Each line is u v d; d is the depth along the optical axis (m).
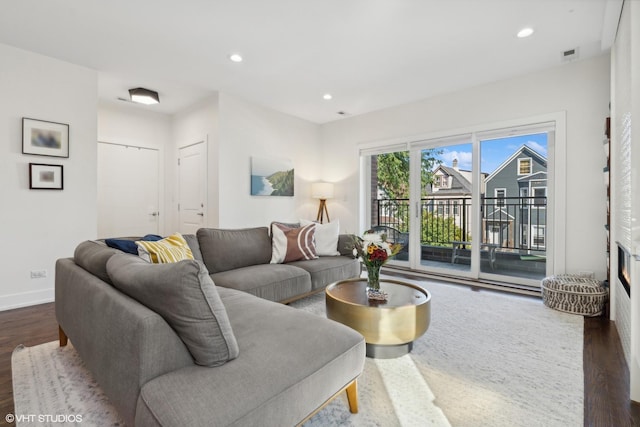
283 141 4.95
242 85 3.87
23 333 2.36
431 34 2.72
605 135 2.91
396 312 1.90
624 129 2.12
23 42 2.86
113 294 1.30
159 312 1.14
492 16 2.46
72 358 1.95
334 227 3.66
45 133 3.10
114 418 1.41
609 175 2.70
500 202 3.85
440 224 4.36
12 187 2.94
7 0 2.27
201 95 4.20
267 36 2.76
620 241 2.28
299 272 2.83
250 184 4.47
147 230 4.80
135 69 3.41
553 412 1.47
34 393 1.59
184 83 3.80
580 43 2.87
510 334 2.33
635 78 1.65
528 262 3.68
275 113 4.82
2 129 2.88
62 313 1.88
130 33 2.72
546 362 1.93
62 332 2.08
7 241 2.92
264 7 2.36
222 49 2.99
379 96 4.24
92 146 3.40
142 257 2.02
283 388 1.07
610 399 1.57
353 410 1.45
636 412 1.47
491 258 3.93
